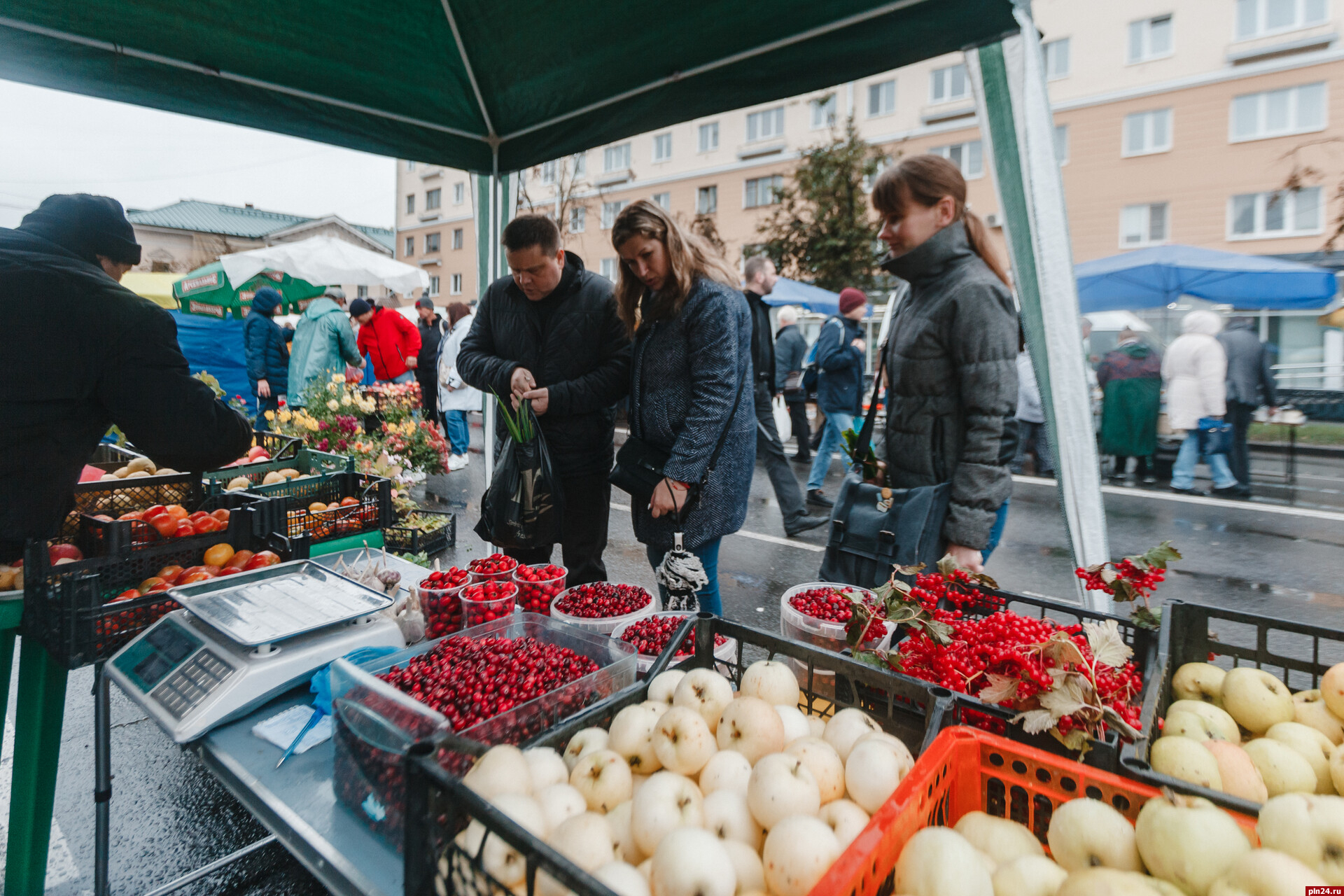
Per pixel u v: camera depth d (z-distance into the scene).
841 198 18.23
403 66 3.58
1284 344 13.48
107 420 1.97
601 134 3.71
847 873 0.80
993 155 2.46
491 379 3.05
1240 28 18.05
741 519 2.53
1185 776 1.12
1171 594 4.60
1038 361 2.50
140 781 2.60
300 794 1.27
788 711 1.28
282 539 2.24
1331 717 1.29
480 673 1.39
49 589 1.74
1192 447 7.89
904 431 2.21
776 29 2.84
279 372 8.47
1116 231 20.08
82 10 2.77
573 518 3.11
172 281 14.44
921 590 1.52
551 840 0.97
